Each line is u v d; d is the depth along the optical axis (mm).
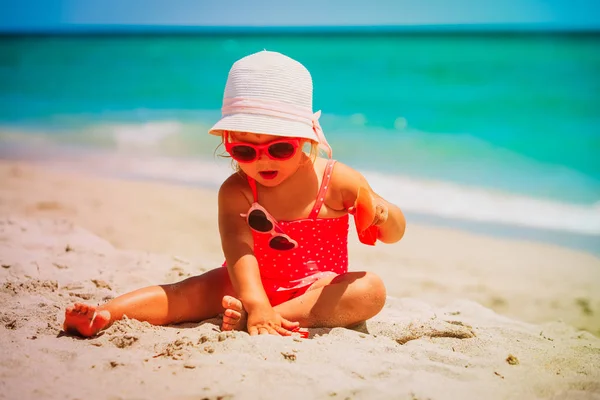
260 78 3135
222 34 59062
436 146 11336
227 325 3086
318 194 3352
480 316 3953
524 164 9930
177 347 2838
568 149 10969
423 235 6641
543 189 8469
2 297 3520
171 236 6188
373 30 65000
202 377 2557
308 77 3271
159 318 3248
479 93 17531
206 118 14594
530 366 2963
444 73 21828
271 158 3096
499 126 13195
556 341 3471
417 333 3279
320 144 3342
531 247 6312
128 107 16562
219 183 8766
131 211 7102
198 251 5707
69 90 19859
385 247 6191
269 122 3070
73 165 9758
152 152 10859
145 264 4617
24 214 6629
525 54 26703
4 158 10203
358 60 26781
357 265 5590
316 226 3371
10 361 2648
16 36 58188
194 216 6996
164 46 38312
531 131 12625
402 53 29234
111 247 5023
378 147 11242
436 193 8281
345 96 17734
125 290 3938
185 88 19922
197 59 29000
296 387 2518
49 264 4340
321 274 3371
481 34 47062
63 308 3412
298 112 3158
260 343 2861
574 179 8977
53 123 14023
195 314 3326
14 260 4293
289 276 3373
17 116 15109
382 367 2764
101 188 8219
